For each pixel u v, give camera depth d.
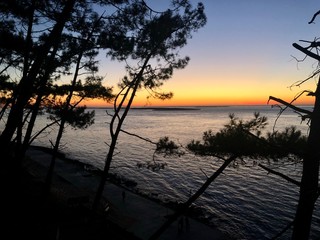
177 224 25.59
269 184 41.59
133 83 13.02
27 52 10.66
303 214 4.51
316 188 4.46
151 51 12.48
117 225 22.55
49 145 78.88
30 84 10.15
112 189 35.38
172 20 11.57
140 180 44.09
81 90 15.01
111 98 15.83
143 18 11.60
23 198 13.41
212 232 24.38
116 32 12.25
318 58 3.78
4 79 13.23
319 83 4.14
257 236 25.62
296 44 3.95
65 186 31.67
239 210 31.84
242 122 6.54
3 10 9.74
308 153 4.48
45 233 10.95
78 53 13.27
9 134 10.66
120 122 13.09
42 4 10.01
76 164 50.75
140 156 64.88
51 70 12.84
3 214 10.85
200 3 11.83
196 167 52.91
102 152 70.19
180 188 40.38
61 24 9.65
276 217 29.95
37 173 34.53
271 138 5.81
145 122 198.75
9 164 12.95
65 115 14.38
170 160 59.62
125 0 10.68
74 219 15.12
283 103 4.39
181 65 13.15
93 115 15.59
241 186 41.00
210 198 35.88
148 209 28.77
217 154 6.57
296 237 4.54
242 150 6.07
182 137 97.06
